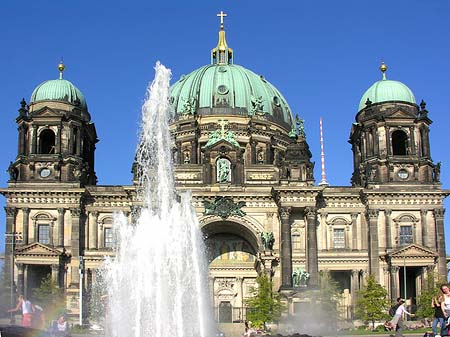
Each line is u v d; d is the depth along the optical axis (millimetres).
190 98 141125
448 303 37062
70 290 113438
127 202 119188
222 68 148375
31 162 118188
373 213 117812
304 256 117938
